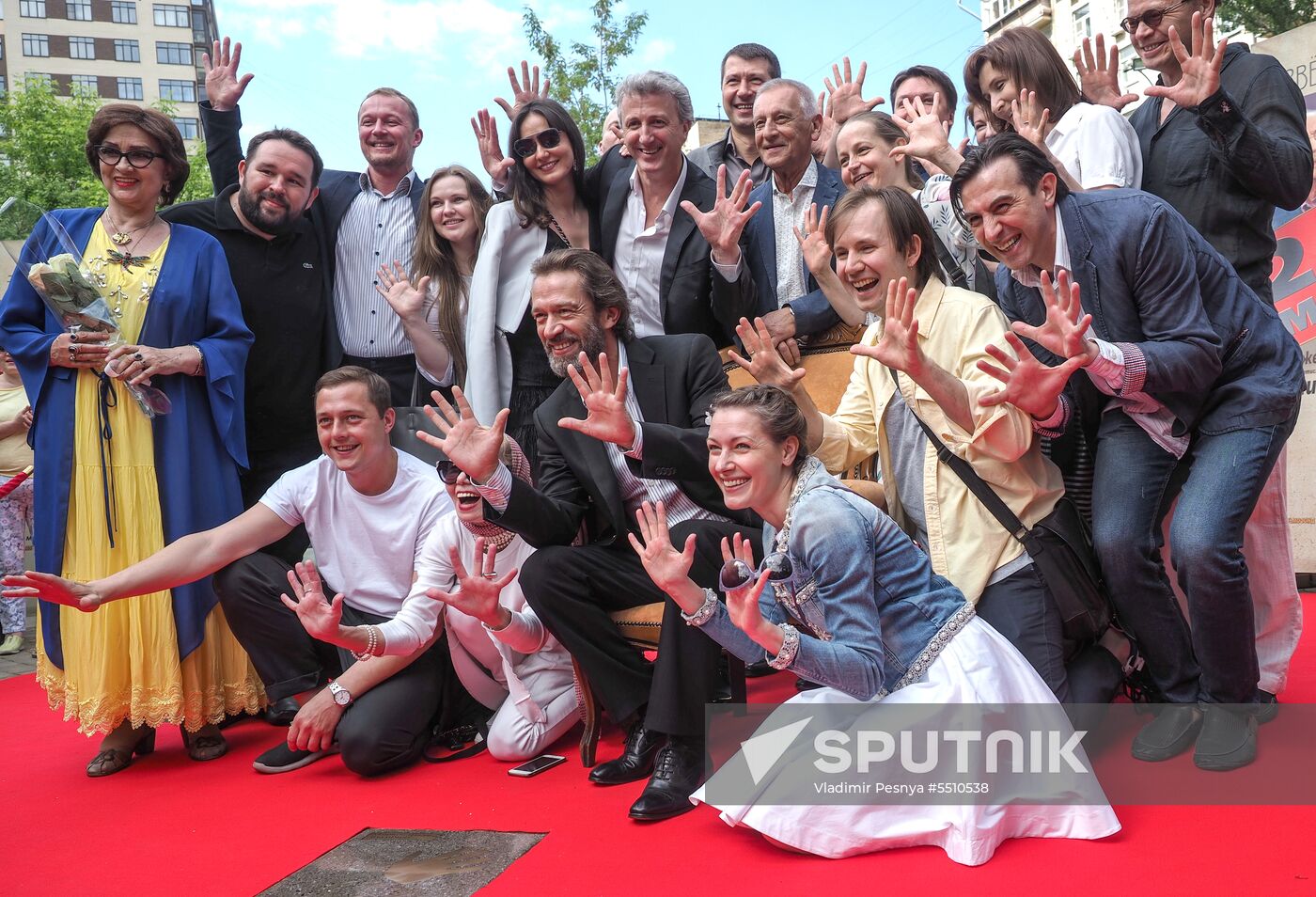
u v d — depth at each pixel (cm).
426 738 409
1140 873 260
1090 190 380
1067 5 3306
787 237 485
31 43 7419
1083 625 347
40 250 427
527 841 313
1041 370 310
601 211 502
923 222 354
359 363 532
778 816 286
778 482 313
